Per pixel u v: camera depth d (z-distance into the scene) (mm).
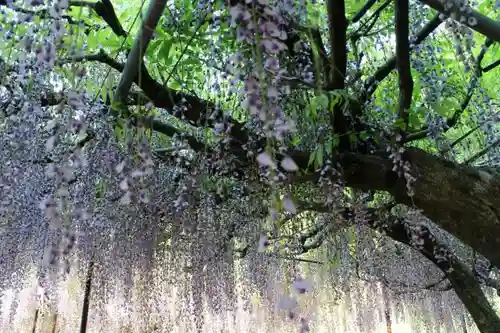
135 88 2139
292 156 1931
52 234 2756
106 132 2191
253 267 3568
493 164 2455
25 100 1633
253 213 2750
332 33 1609
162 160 2543
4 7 1451
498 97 2695
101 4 1695
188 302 3387
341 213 2396
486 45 2174
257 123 1726
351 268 3439
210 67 1814
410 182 1878
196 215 2838
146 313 3359
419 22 2113
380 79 2137
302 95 1771
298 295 721
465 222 2004
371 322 5234
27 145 1948
